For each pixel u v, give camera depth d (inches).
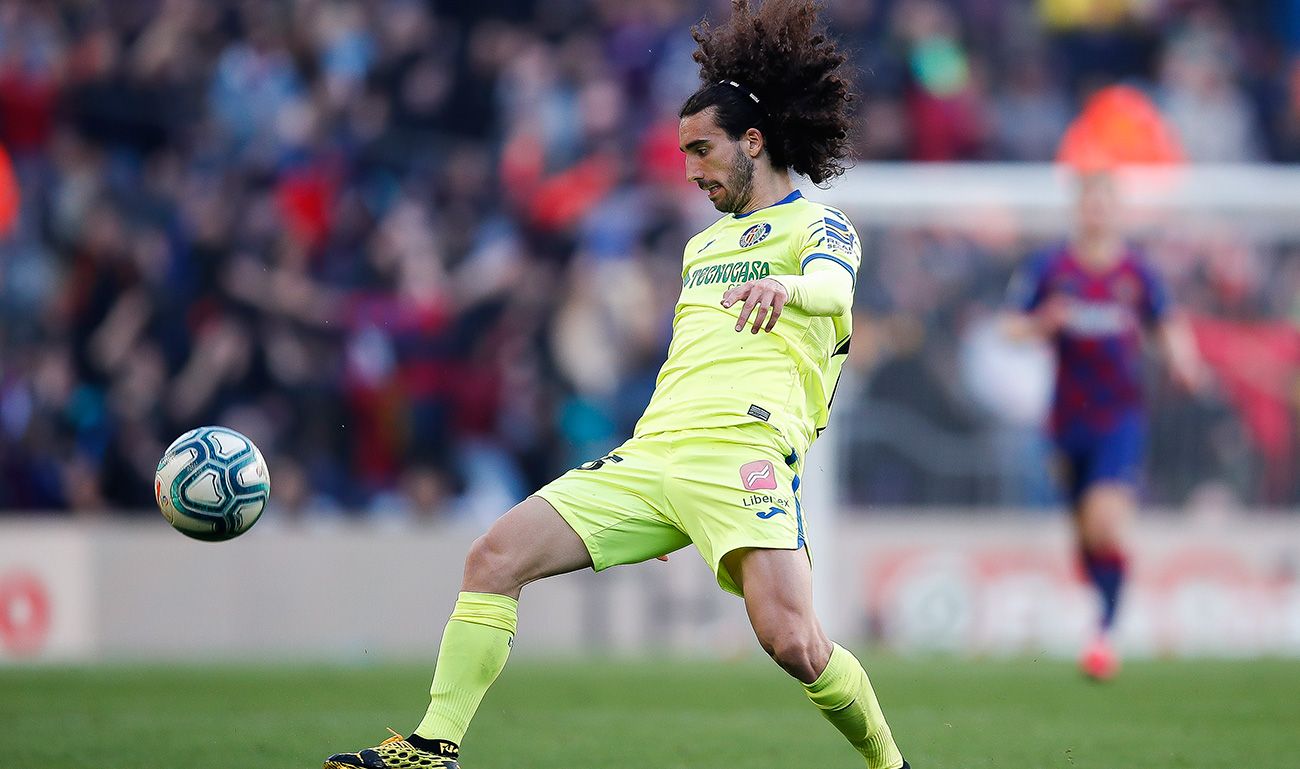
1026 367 1877.5
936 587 1835.6
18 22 2149.4
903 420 1868.8
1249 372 1873.8
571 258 2094.0
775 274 676.7
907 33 2384.4
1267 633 1840.6
